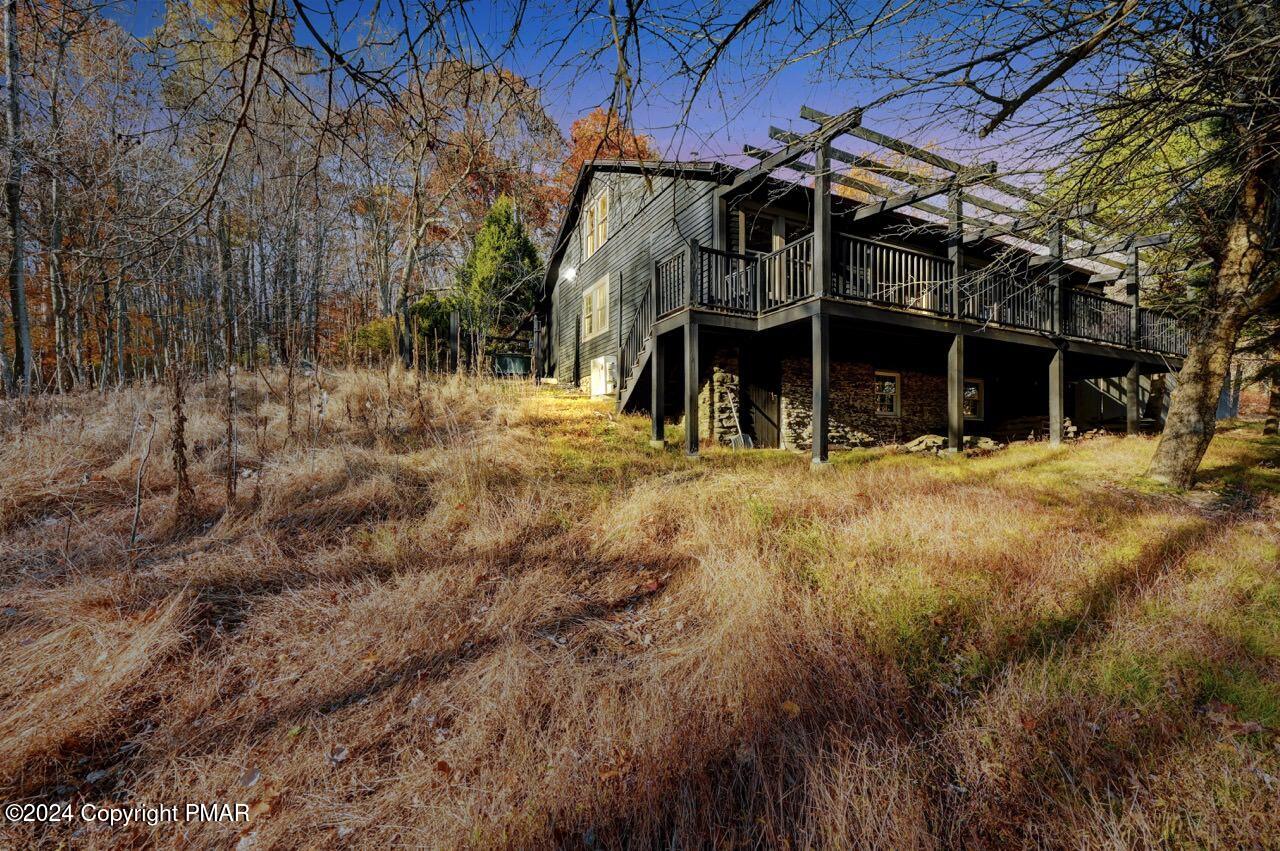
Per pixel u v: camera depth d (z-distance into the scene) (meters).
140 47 2.07
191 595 3.44
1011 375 13.46
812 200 8.68
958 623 3.12
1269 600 3.29
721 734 2.32
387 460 6.19
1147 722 2.29
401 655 3.01
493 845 1.90
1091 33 2.59
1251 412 21.97
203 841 1.97
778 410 9.96
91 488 5.15
